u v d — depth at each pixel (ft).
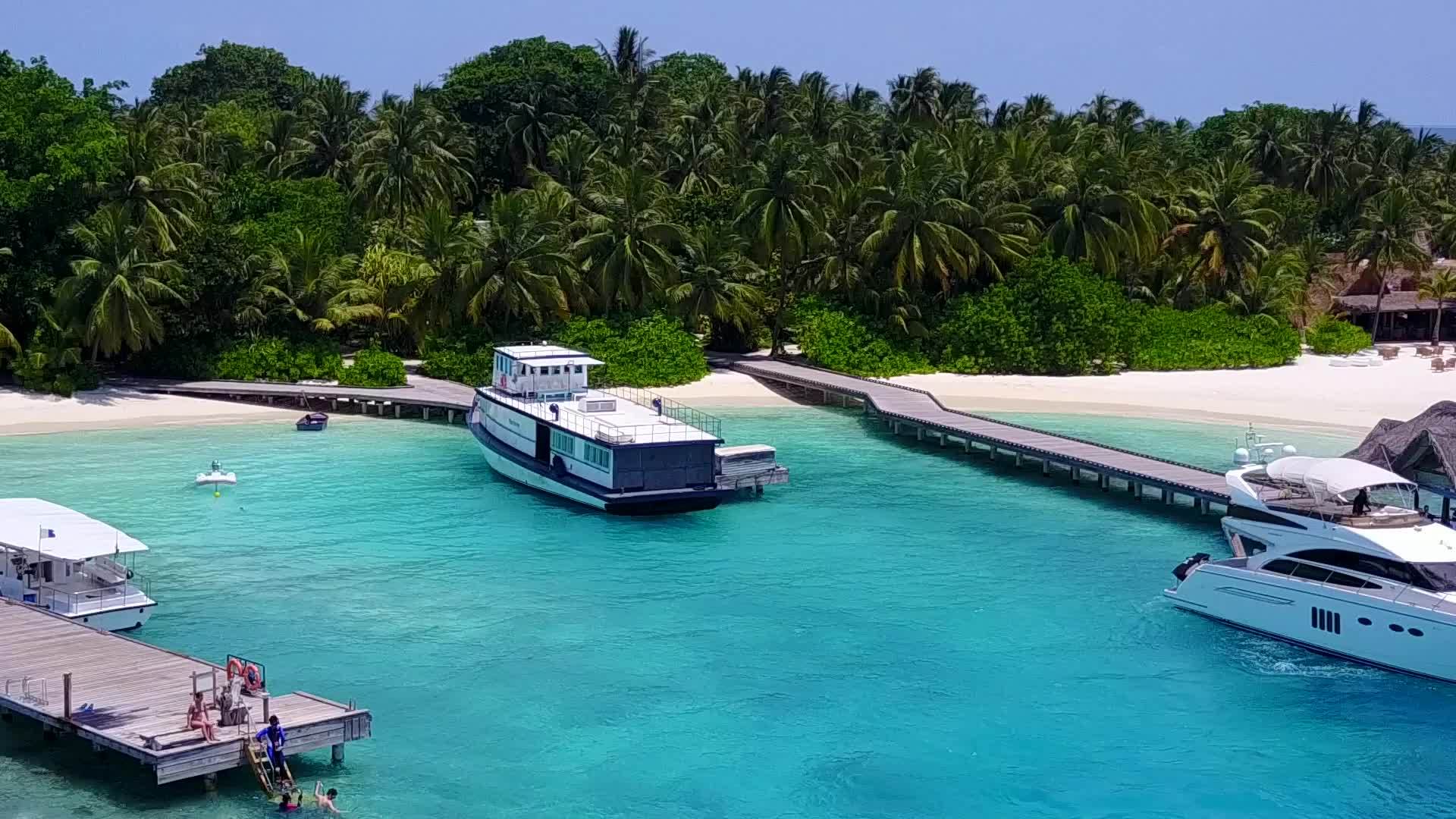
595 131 358.64
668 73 451.12
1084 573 143.43
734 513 169.07
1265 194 344.08
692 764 97.04
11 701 94.68
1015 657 118.52
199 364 251.19
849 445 214.69
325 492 177.17
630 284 270.05
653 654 118.01
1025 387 266.36
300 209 279.28
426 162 305.94
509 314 263.90
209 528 157.89
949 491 182.19
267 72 495.41
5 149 232.53
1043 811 91.09
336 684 110.01
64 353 230.68
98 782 90.84
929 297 291.17
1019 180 302.45
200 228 254.06
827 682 112.57
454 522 162.40
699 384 266.16
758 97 376.89
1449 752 100.58
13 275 232.53
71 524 125.80
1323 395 259.60
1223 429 227.81
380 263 267.39
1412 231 355.77
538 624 125.49
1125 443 215.92
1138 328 288.51
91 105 242.17
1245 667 116.88
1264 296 316.60
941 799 92.63
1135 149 355.36
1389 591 114.93
